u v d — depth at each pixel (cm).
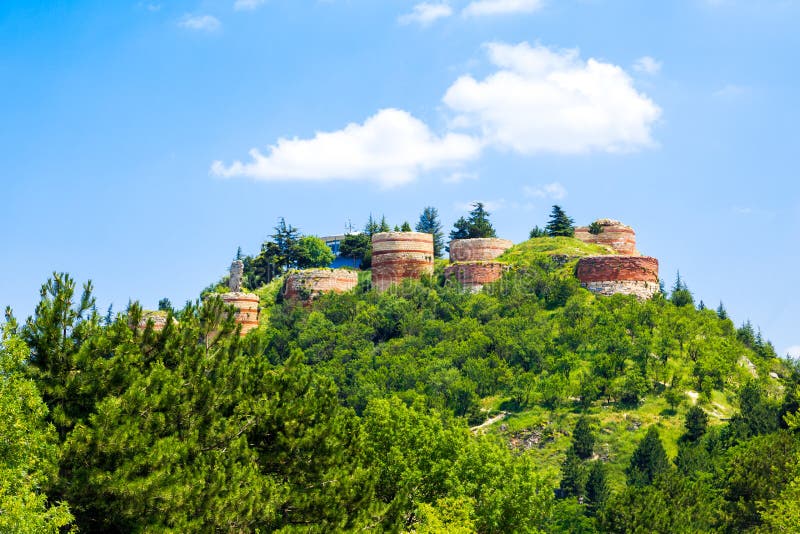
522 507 5506
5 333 3341
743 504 6406
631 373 9562
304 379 4578
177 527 3309
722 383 10150
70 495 3281
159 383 3672
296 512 3997
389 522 4366
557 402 9538
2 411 3053
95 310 3750
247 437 4091
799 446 6875
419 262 12756
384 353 10544
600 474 7562
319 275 12888
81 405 3534
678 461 8131
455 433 5997
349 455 4681
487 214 16712
